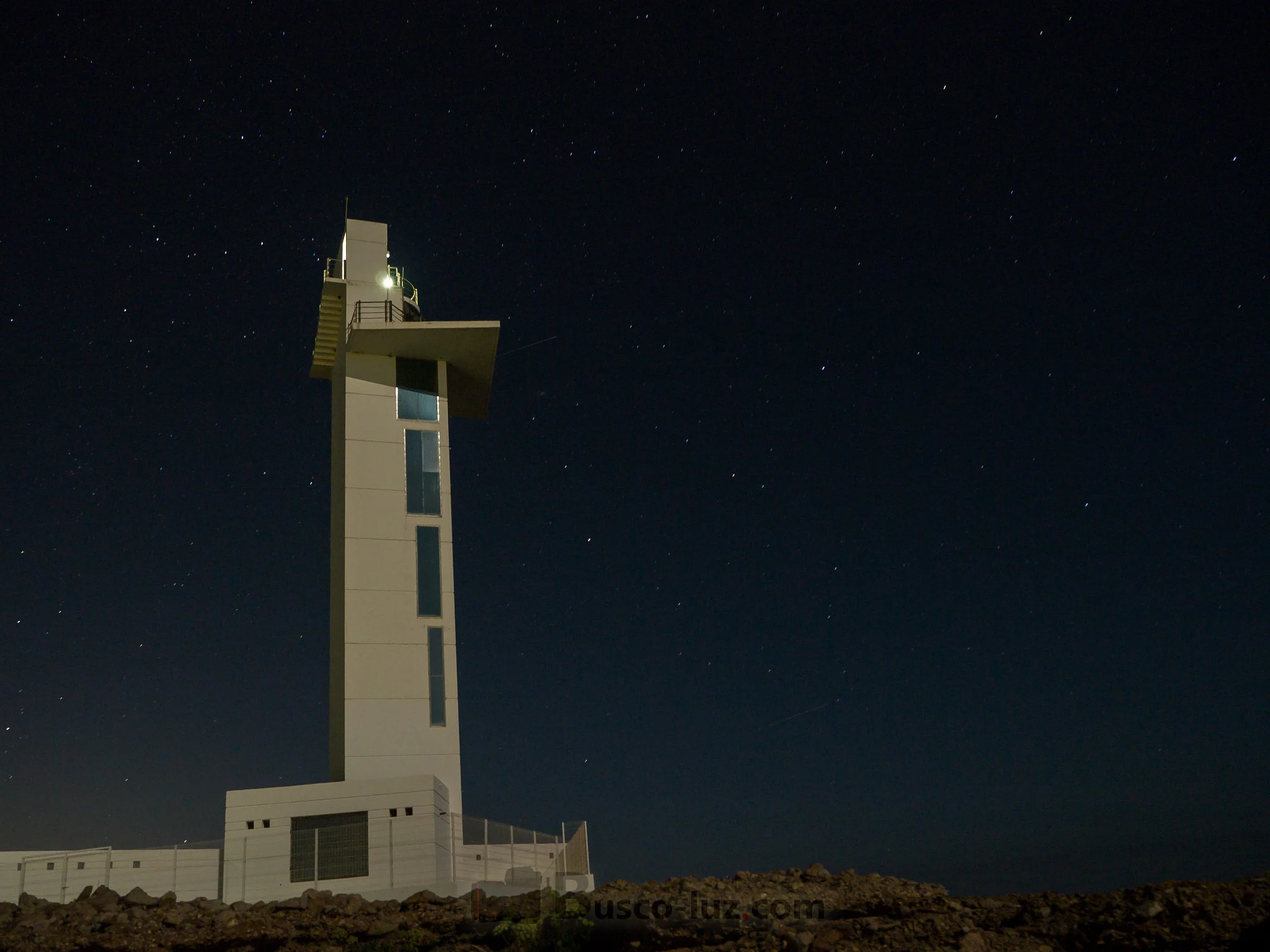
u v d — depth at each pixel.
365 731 33.00
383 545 35.34
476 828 29.98
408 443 37.00
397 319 39.16
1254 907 17.78
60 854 27.02
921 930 19.59
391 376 37.69
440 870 29.05
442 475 37.00
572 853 28.97
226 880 27.56
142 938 22.88
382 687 33.66
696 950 20.42
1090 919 18.88
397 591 34.94
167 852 27.89
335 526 37.81
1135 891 19.17
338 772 33.38
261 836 28.30
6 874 26.30
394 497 36.09
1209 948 17.09
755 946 20.11
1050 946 18.67
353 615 34.22
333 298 39.53
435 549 35.91
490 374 40.03
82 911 24.09
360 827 28.52
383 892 26.69
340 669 34.34
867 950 19.31
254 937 22.95
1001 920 19.73
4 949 22.25
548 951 21.59
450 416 41.66
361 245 39.88
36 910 24.45
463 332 37.34
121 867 27.33
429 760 33.25
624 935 21.25
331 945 22.84
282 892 27.55
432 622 34.91
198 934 23.11
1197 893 18.45
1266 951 16.56
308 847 28.25
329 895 24.89
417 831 28.58
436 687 34.19
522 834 29.97
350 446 36.28
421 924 23.30
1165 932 17.67
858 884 21.91
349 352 37.53
